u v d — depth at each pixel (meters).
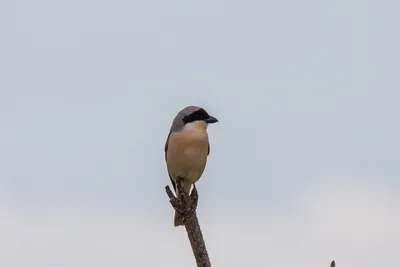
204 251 10.23
